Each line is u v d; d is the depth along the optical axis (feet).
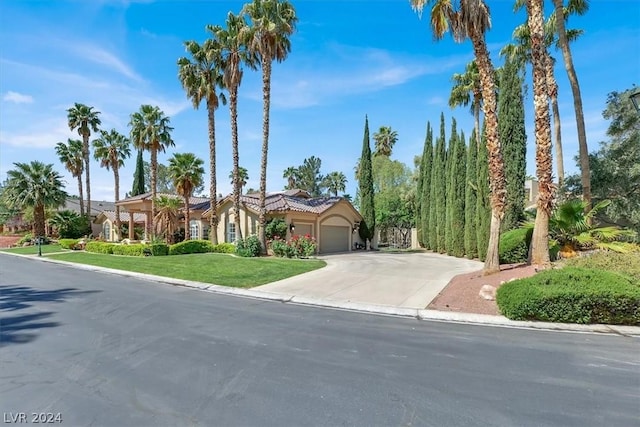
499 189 38.68
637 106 29.84
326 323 24.58
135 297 33.58
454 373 15.65
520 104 55.52
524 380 14.98
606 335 21.99
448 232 79.61
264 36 65.00
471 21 38.34
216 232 82.02
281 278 44.80
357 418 11.79
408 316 27.07
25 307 28.68
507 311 25.43
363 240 100.12
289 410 12.28
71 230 130.93
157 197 103.86
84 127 131.13
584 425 11.51
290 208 78.07
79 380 14.53
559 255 38.75
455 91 91.35
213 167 81.92
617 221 52.21
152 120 102.12
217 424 11.35
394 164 124.98
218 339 20.34
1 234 170.50
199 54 77.82
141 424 11.29
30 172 119.75
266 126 68.54
